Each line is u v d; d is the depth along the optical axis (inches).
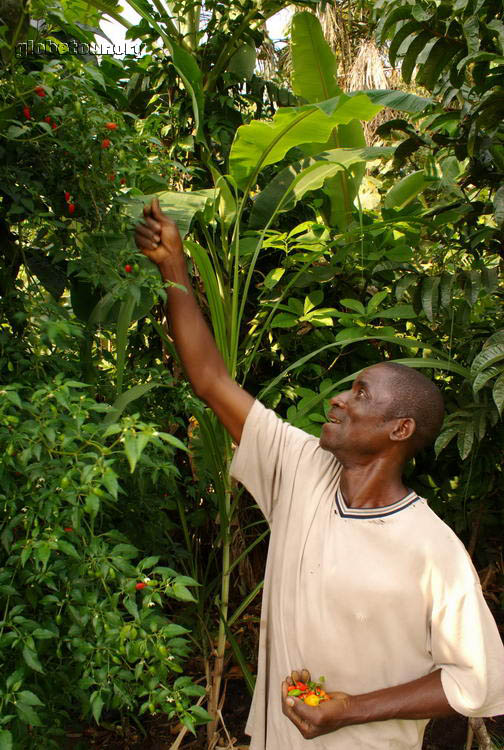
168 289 59.3
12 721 49.1
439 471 115.3
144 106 126.3
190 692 49.0
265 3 118.4
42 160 55.9
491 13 87.8
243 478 59.5
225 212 98.8
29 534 48.6
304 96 125.6
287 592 52.6
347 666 49.5
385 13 94.2
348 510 51.5
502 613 122.6
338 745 49.8
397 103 108.2
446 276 92.9
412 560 48.4
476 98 97.7
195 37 123.0
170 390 83.4
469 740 89.6
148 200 63.2
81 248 57.5
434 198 134.5
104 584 48.2
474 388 76.2
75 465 44.5
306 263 102.5
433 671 49.3
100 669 48.2
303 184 105.3
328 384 96.0
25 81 52.6
